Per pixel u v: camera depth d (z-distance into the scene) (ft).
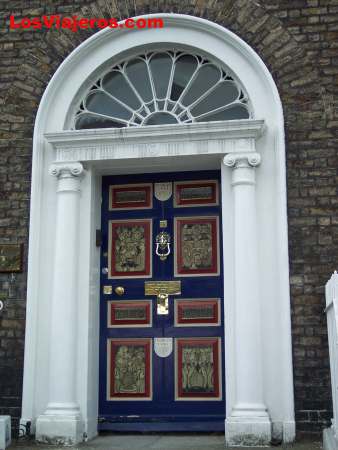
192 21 20.44
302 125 19.36
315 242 18.67
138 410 19.85
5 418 17.93
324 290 18.37
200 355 19.88
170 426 19.51
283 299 18.42
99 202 21.20
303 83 19.57
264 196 19.21
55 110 20.95
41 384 19.31
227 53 20.33
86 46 20.94
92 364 19.65
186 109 20.74
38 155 20.56
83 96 21.30
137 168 20.79
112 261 20.90
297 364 18.13
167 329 20.18
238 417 17.58
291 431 17.61
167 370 19.95
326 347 18.08
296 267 18.62
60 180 20.08
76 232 19.88
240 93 20.43
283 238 18.71
